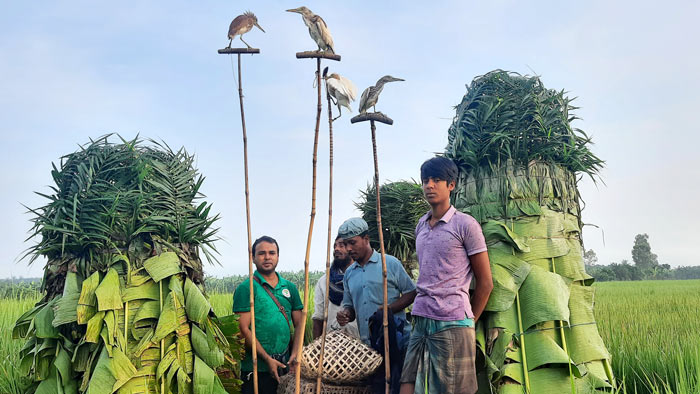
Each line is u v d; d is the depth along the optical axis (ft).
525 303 11.69
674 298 60.34
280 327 14.76
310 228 10.88
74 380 11.43
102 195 11.94
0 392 15.35
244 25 10.73
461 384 10.26
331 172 10.84
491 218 12.46
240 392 13.58
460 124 13.30
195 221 12.74
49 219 12.07
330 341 12.95
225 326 13.71
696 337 18.01
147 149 13.21
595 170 13.33
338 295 15.83
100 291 11.06
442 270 10.59
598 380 11.43
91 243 11.64
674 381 14.87
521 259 12.04
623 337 21.63
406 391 10.97
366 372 12.42
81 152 12.77
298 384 10.90
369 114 10.59
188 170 13.47
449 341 10.34
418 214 18.90
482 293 10.69
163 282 11.79
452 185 10.98
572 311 12.00
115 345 10.94
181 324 11.71
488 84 13.47
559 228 12.37
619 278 279.49
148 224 12.08
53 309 11.19
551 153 12.65
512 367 11.37
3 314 27.22
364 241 13.74
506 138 12.34
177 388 11.44
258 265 15.14
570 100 13.73
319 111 10.64
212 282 77.20
